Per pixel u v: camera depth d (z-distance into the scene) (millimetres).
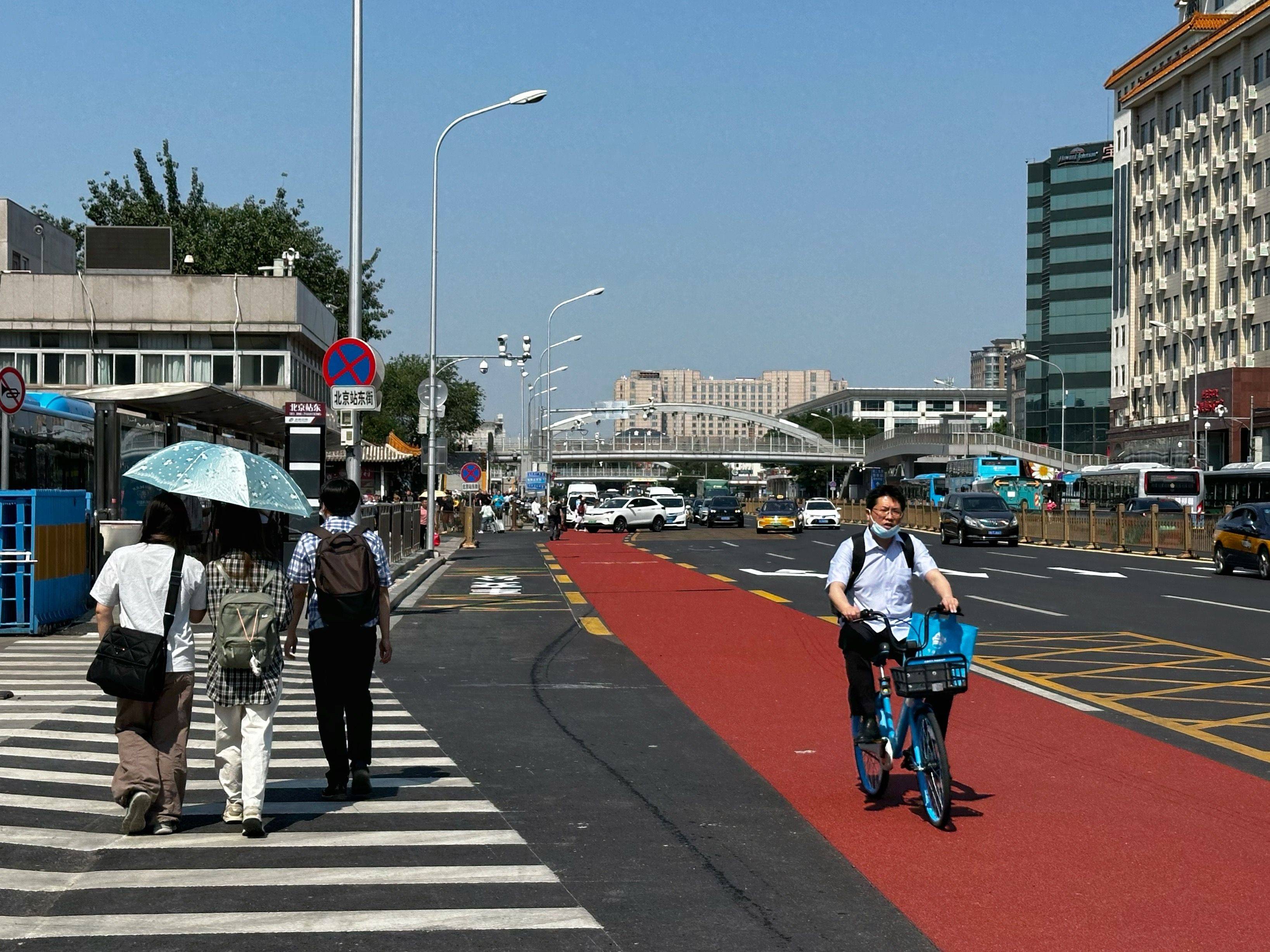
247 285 47219
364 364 18922
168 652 7277
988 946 5512
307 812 7926
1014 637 18109
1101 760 9633
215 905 6031
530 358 56125
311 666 8305
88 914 5887
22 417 23172
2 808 7922
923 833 7504
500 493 97125
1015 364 147875
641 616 21250
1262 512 30484
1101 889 6355
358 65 20250
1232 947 5500
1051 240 126750
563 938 5602
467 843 7207
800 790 8641
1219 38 78562
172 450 7598
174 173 70125
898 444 118562
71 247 68125
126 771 7254
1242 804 8250
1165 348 88125
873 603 8109
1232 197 78938
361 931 5684
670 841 7301
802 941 5578
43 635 17266
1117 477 65188
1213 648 16750
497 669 14820
